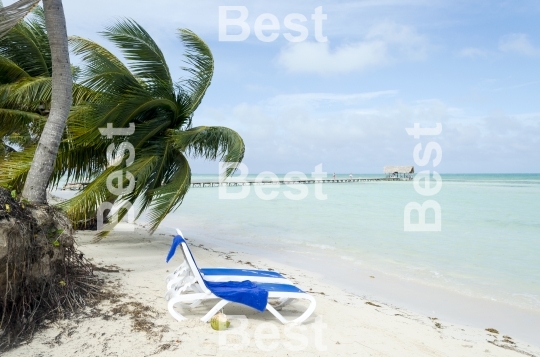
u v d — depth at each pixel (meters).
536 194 35.00
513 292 7.11
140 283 5.79
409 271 8.53
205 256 9.14
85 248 8.52
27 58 10.43
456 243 11.85
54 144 5.10
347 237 12.88
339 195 36.44
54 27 5.27
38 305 4.05
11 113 9.42
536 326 5.56
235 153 9.08
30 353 3.44
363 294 6.85
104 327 4.05
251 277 5.06
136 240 10.46
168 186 8.91
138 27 9.23
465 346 4.57
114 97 8.59
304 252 10.47
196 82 10.61
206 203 27.42
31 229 4.05
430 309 6.18
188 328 4.24
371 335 4.58
